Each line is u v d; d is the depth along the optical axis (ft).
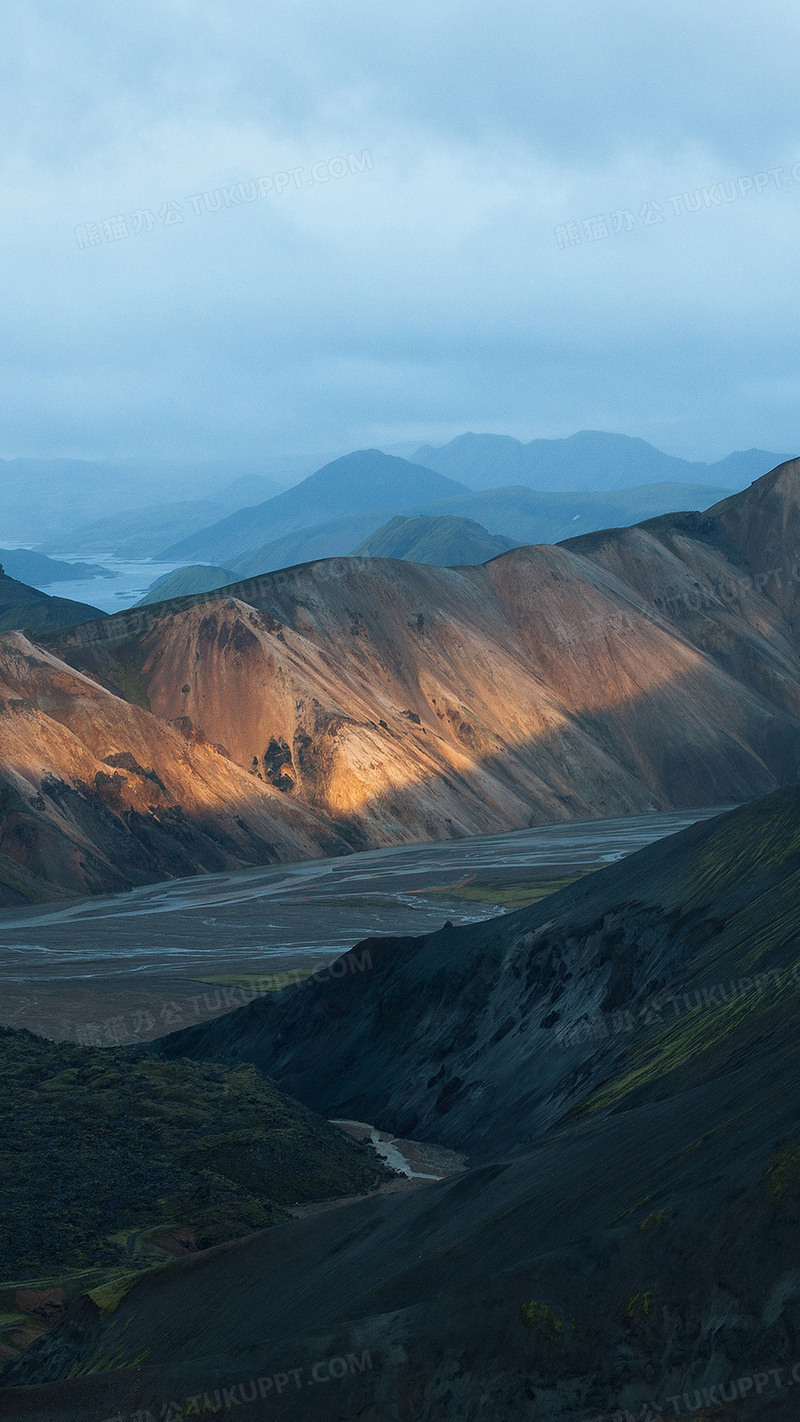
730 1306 51.26
